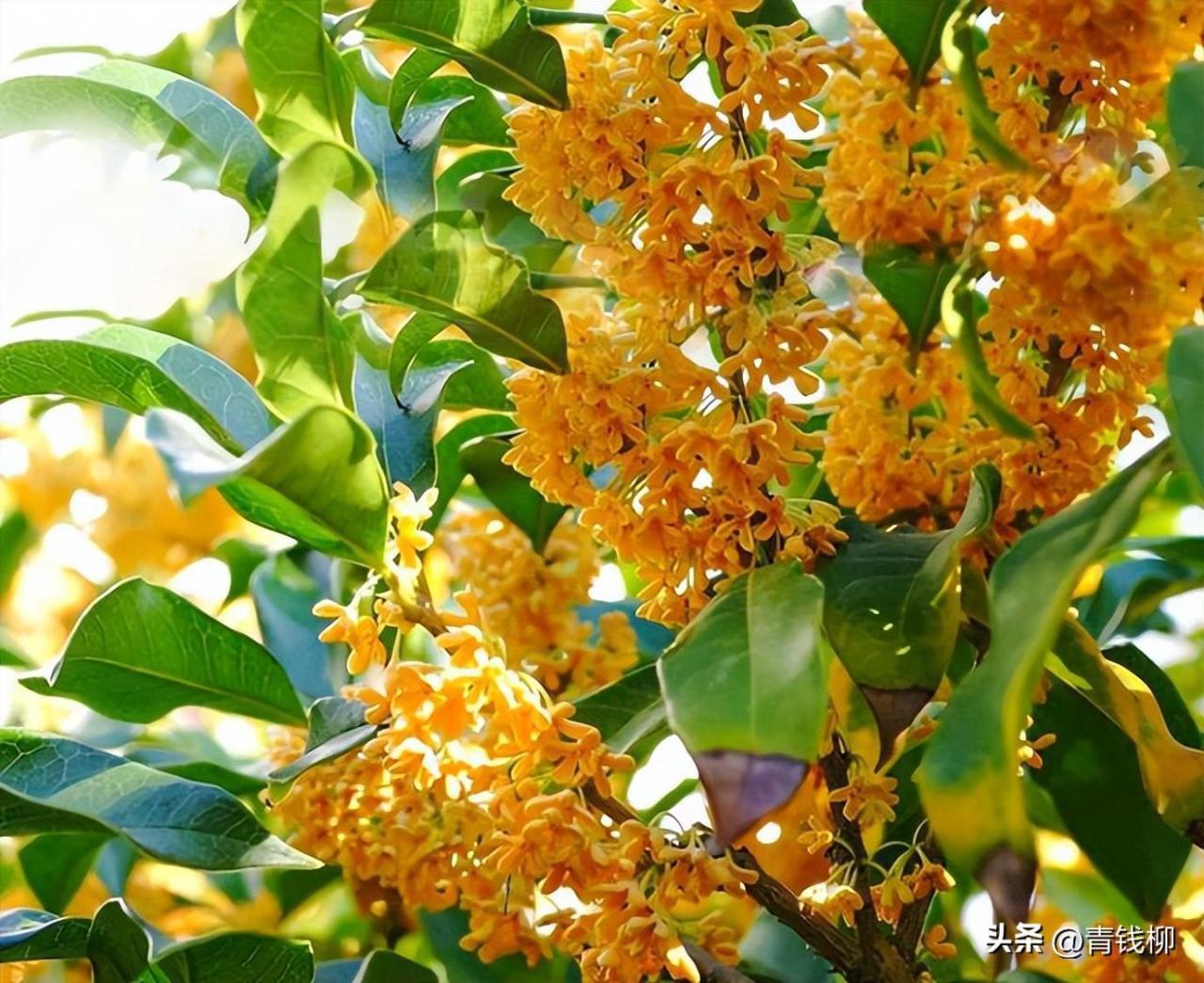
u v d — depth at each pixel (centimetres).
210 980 75
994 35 71
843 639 69
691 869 68
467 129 86
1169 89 67
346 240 91
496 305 71
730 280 70
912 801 80
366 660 69
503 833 69
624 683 76
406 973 77
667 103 70
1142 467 66
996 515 73
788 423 70
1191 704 99
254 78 69
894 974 71
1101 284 66
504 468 84
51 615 105
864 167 73
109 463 105
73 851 89
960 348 67
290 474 67
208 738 99
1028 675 63
